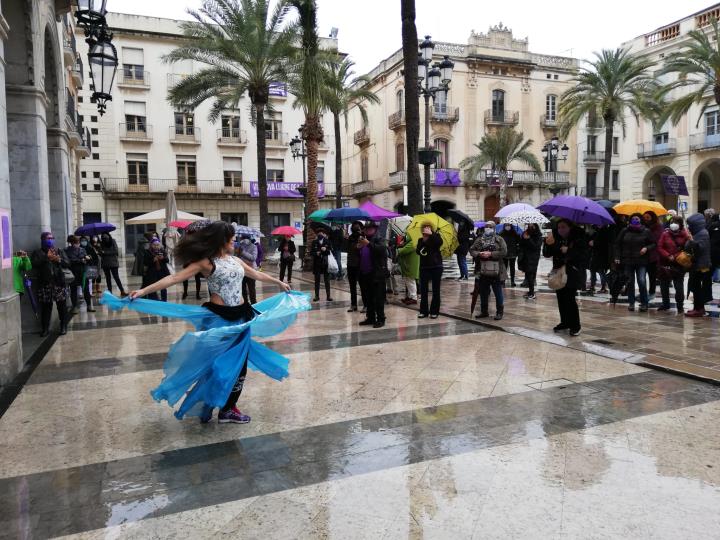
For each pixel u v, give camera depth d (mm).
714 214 8820
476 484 3041
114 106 33531
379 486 3033
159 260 10625
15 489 3037
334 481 3098
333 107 23984
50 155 10758
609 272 10562
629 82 27688
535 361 5699
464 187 36031
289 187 37344
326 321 8352
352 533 2568
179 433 3852
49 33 9570
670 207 35938
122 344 6949
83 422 4098
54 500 2906
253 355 4094
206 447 3598
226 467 3291
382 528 2607
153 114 34406
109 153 33656
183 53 22203
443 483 3059
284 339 6992
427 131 15570
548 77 37375
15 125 7480
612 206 10062
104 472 3240
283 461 3367
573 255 6711
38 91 7551
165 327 8188
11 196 7523
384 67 37344
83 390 4934
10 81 7391
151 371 5590
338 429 3885
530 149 37219
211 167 36094
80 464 3357
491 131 36031
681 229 8430
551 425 3906
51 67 10289
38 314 7855
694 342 6316
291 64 20438
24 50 7406
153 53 34094
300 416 4160
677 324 7492
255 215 37125
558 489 2971
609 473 3148
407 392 4711
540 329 7281
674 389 4699
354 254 9047
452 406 4340
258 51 19906
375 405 4387
